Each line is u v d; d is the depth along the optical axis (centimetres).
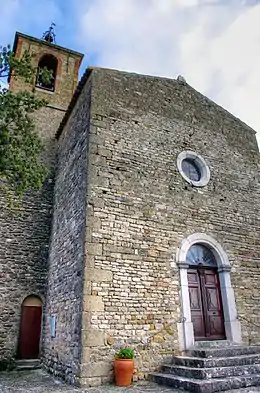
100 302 658
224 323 813
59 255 890
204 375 571
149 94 973
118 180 789
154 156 877
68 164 988
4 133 682
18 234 1028
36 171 728
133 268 722
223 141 1059
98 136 812
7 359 889
